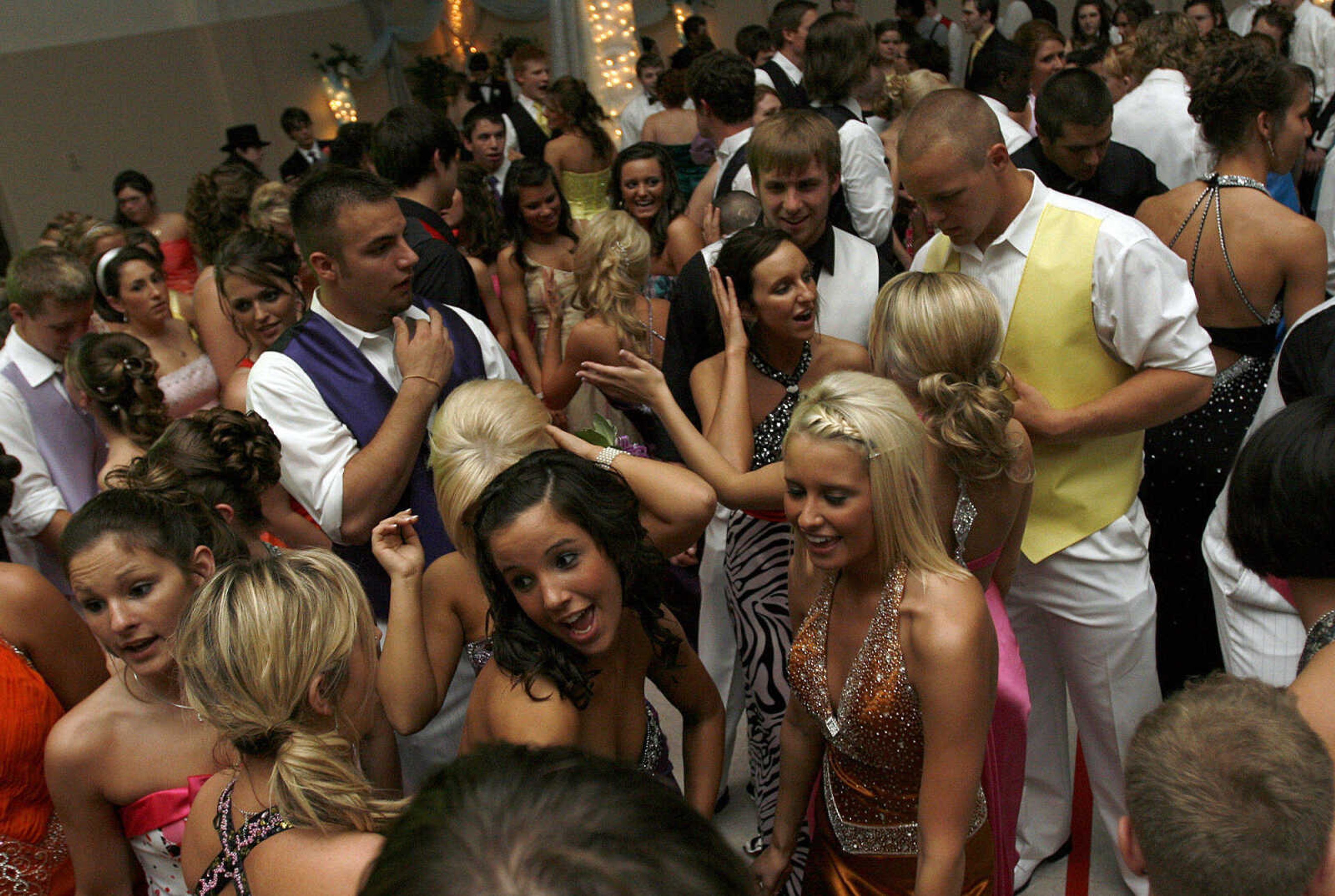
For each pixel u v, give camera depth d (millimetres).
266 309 2893
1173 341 2113
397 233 2176
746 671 2395
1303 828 917
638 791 594
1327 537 1312
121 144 9383
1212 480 2596
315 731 1318
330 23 11758
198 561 1577
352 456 2215
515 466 1402
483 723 1486
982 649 1465
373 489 2127
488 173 6020
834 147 2455
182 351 3684
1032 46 5738
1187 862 935
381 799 1673
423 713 1708
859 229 3508
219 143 10234
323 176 2180
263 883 1164
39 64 8812
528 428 1717
